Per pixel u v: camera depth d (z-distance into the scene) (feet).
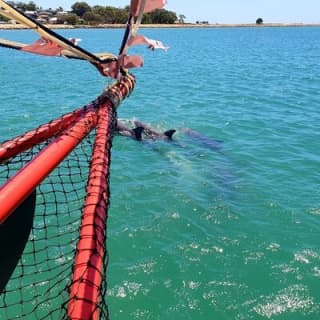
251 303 22.03
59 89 84.84
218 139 50.21
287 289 22.99
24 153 10.59
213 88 89.56
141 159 41.50
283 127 56.24
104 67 12.04
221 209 31.01
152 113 63.82
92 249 6.37
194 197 32.78
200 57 161.68
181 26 522.06
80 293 5.72
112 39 220.43
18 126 54.08
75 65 128.06
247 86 92.63
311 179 37.40
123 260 25.04
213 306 21.83
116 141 46.21
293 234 28.12
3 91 81.41
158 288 22.91
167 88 88.84
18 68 120.16
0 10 7.89
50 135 10.03
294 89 88.63
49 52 9.84
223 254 25.81
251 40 276.62
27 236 7.68
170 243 26.76
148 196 32.91
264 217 30.14
